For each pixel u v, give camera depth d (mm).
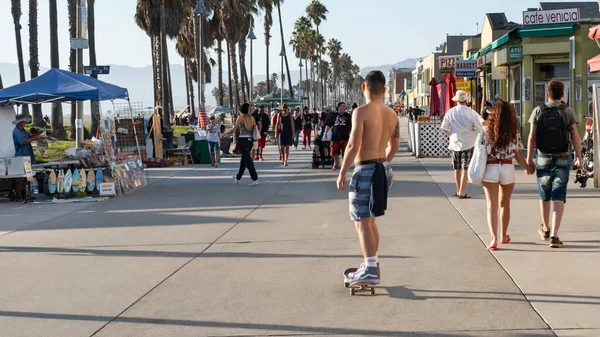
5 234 10766
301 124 34219
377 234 6715
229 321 5891
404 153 25891
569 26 23312
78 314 6270
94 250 9211
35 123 43344
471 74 27656
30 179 15133
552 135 8203
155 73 61062
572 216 10289
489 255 8000
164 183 17906
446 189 14289
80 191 15109
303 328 5629
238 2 61250
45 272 7973
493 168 8203
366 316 5887
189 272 7750
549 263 7496
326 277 7289
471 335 5320
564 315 5719
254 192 15242
